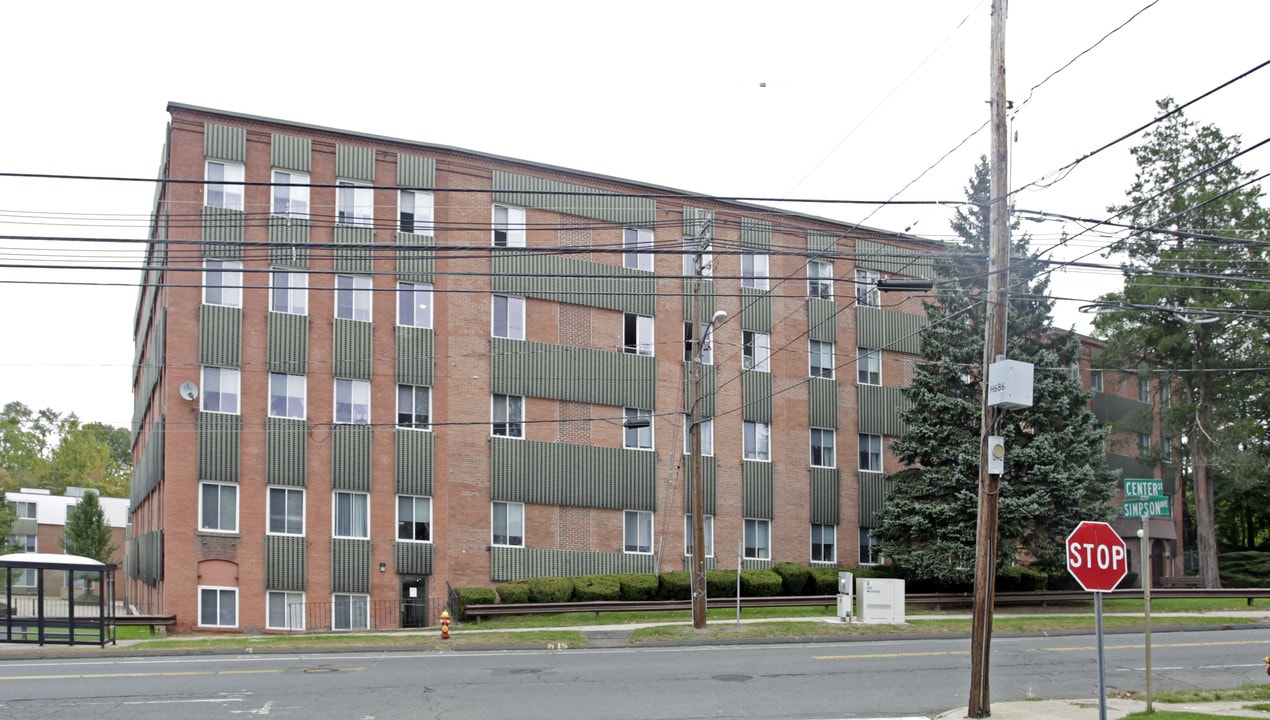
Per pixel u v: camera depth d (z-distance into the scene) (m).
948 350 35.97
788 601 35.72
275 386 33.66
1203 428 44.78
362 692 18.36
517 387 36.84
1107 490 35.31
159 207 35.78
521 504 36.62
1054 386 34.84
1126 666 23.19
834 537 41.88
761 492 40.50
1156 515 16.78
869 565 41.12
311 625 33.19
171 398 32.34
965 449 34.78
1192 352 44.94
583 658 23.52
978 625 17.47
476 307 36.56
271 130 34.09
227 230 33.25
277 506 33.31
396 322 35.41
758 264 41.19
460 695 18.22
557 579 35.19
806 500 41.34
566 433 37.56
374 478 34.56
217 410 32.84
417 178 35.84
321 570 33.53
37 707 16.77
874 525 42.59
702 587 29.34
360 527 34.28
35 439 93.06
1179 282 43.38
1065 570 37.03
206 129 33.25
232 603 32.38
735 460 40.16
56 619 26.17
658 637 27.73
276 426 33.41
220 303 33.22
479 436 36.16
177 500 32.06
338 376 34.47
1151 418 46.84
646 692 18.88
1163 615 34.25
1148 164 44.41
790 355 41.69
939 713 17.83
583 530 37.53
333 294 34.62
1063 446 34.97
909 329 44.38
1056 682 21.09
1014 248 34.59
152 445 37.12
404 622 34.47
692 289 39.75
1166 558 55.72
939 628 30.12
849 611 30.95
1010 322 35.34
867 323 43.47
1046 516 34.44
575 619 33.16
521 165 37.53
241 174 33.59
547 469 37.06
